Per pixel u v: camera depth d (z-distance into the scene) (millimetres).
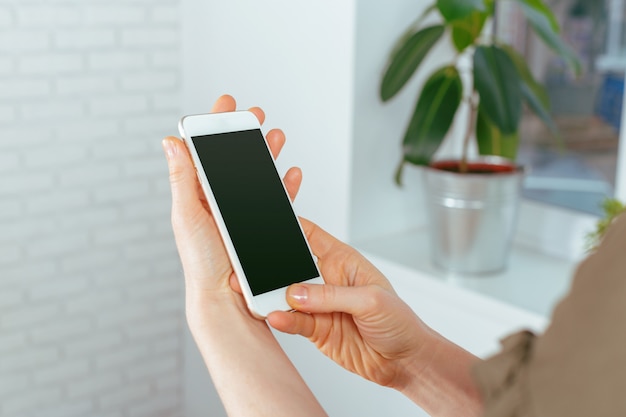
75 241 2447
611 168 1893
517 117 1728
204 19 2393
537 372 339
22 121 2305
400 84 1869
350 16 1924
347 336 816
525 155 2098
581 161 1961
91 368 2541
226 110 843
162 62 2502
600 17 1871
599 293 324
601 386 308
